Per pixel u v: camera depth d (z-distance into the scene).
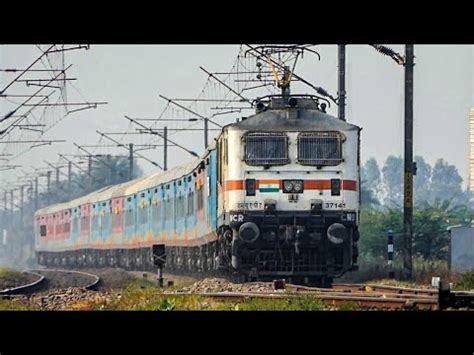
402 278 111.12
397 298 66.25
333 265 92.94
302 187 91.19
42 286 129.25
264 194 91.06
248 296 70.25
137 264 162.62
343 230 91.06
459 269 122.25
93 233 192.12
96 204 189.88
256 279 95.75
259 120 91.94
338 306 63.41
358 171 92.44
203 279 112.38
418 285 99.88
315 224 91.12
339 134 91.75
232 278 101.88
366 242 165.50
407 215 109.88
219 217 96.94
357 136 92.38
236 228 91.06
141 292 81.88
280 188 91.12
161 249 104.12
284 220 91.19
